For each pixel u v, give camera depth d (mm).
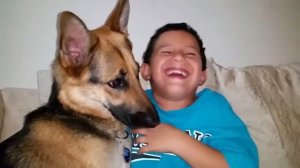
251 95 661
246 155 461
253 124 644
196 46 542
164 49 528
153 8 800
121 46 492
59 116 450
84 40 446
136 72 494
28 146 428
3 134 595
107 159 439
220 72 684
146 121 467
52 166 408
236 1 866
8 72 742
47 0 740
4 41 731
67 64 452
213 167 442
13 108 618
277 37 928
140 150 468
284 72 743
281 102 688
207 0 838
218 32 866
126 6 529
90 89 456
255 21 896
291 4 924
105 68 457
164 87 519
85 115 463
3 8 722
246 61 911
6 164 419
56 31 753
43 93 626
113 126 481
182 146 448
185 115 521
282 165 622
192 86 523
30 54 748
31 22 738
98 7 767
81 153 422
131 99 470
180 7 820
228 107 548
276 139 635
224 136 495
